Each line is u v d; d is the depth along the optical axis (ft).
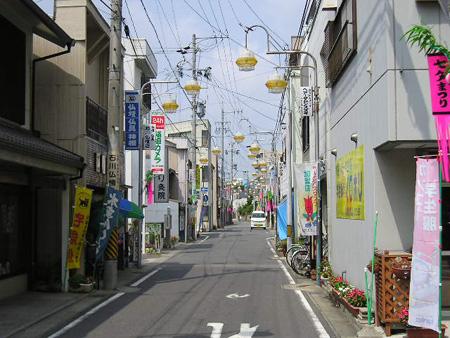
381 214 32.50
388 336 28.73
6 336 30.55
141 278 59.98
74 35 51.47
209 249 107.86
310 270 58.23
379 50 31.55
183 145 163.12
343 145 43.91
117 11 51.75
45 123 50.88
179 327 32.71
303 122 82.07
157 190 106.11
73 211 48.91
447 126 25.39
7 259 44.78
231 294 46.88
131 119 68.59
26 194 48.11
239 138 115.85
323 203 62.59
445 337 27.02
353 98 39.60
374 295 32.09
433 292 23.70
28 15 44.80
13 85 44.93
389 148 32.01
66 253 47.80
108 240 49.98
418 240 24.63
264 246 115.75
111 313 38.04
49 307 39.58
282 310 38.78
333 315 36.78
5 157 33.37
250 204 438.81
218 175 281.95
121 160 52.60
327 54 51.96
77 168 47.32
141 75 103.45
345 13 42.55
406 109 29.50
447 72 23.54
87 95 57.77
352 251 39.93
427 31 23.98
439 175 23.67
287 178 81.61
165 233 110.52
